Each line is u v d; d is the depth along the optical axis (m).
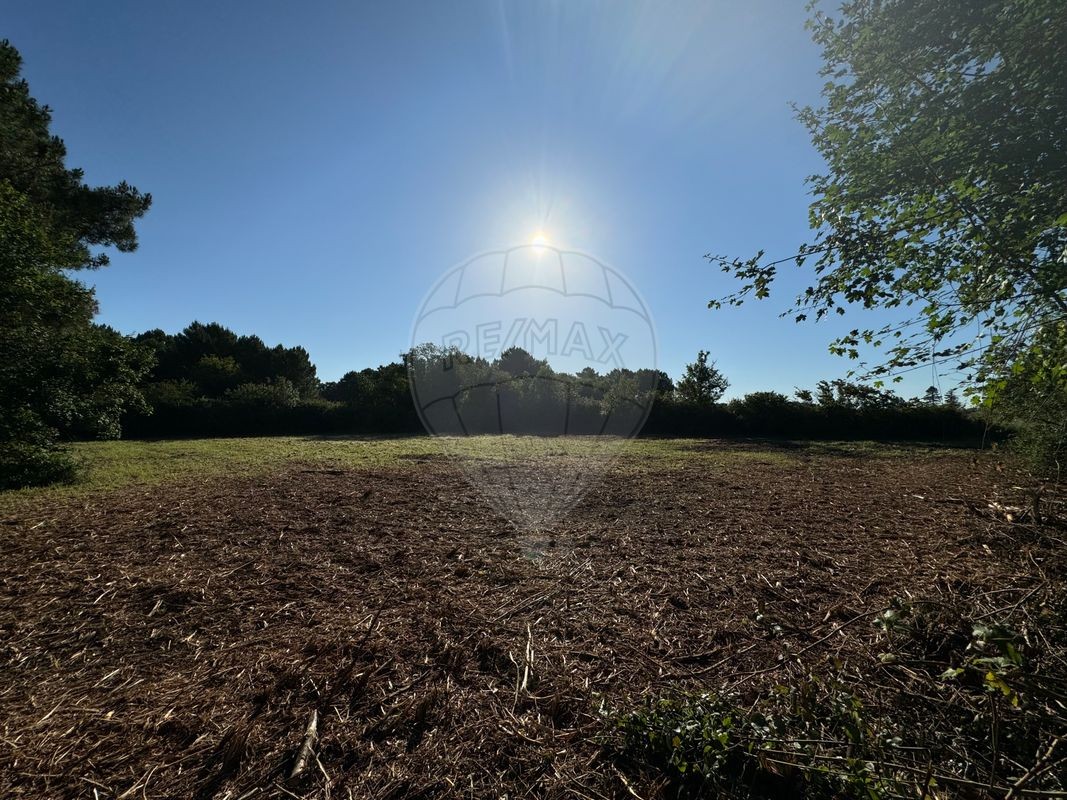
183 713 1.97
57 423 8.13
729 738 1.59
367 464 9.47
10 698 2.11
